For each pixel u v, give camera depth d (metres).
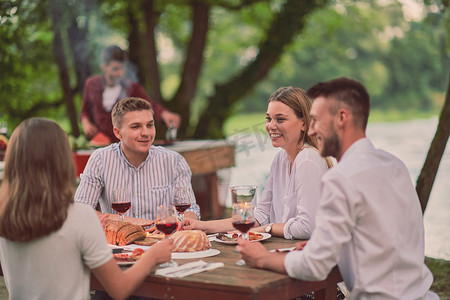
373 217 1.85
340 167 1.88
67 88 8.80
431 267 4.32
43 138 1.83
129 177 3.01
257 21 12.49
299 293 1.97
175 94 10.06
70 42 8.59
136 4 8.67
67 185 1.86
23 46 8.62
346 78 1.97
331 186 1.85
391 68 28.44
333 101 1.94
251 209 2.23
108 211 3.03
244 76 9.81
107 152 3.01
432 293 2.05
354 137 1.96
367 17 15.74
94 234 1.89
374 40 27.39
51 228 1.82
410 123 24.98
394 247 1.86
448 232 5.76
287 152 2.71
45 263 1.87
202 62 10.14
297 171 2.54
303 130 2.67
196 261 2.13
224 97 9.85
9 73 8.59
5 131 5.11
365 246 1.86
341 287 2.65
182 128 9.93
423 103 28.91
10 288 1.97
